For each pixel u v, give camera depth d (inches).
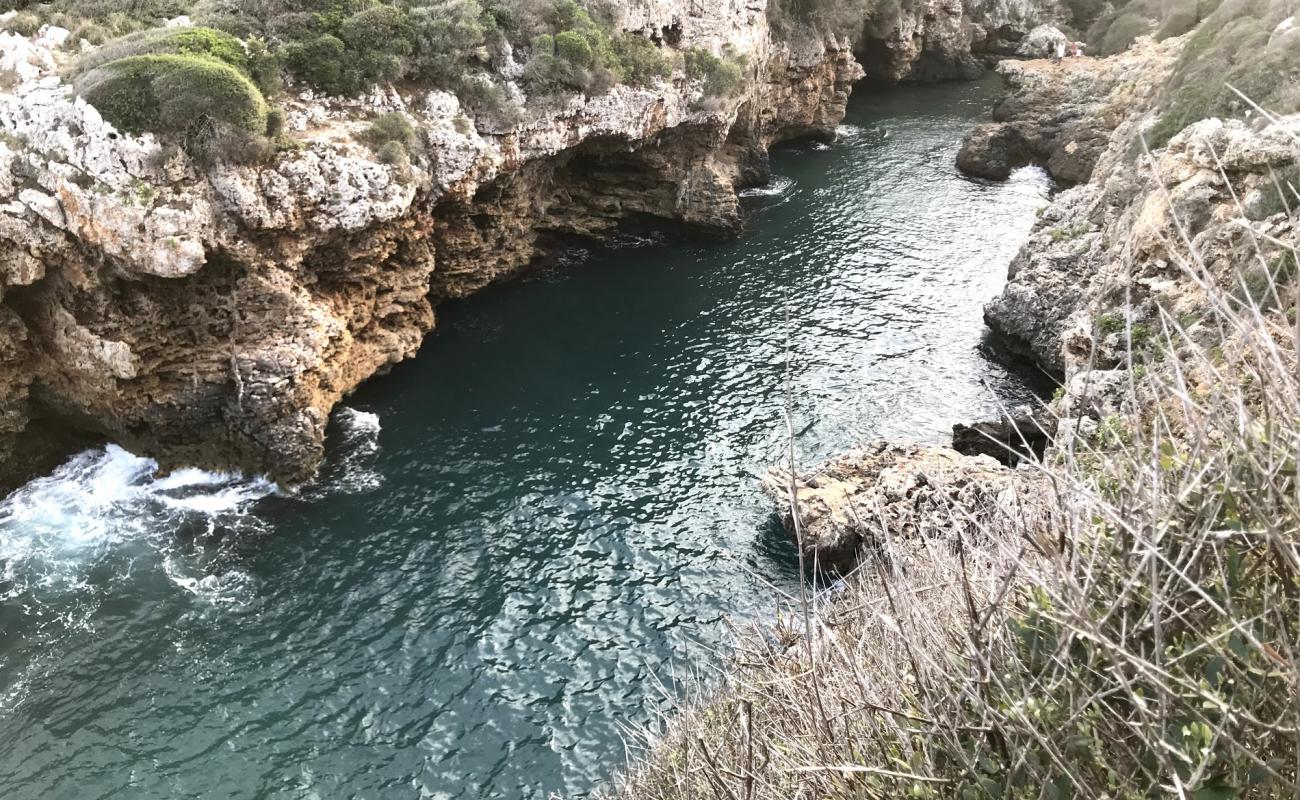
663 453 1353.3
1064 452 265.0
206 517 1197.7
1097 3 3996.1
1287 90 1331.2
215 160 1176.8
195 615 1044.5
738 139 2404.0
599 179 2062.0
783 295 1847.9
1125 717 223.8
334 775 874.8
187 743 901.2
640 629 1040.8
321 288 1373.0
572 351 1635.1
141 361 1210.0
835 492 1131.3
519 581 1111.6
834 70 2763.3
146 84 1152.2
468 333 1690.5
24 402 1250.6
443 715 938.7
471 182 1569.9
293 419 1256.8
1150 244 1099.3
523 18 1712.6
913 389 1505.9
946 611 315.3
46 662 977.5
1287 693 192.9
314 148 1286.9
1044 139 2581.2
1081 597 206.7
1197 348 224.5
